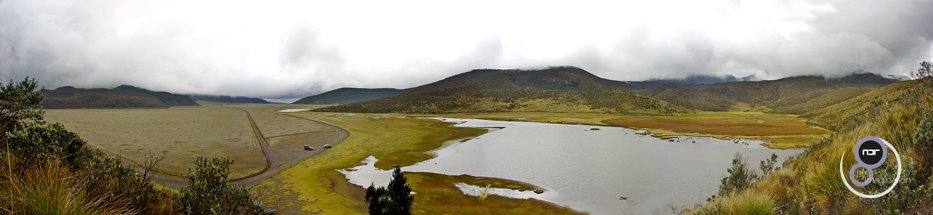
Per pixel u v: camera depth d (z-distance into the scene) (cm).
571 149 5984
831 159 634
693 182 3534
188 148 5744
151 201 766
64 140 827
